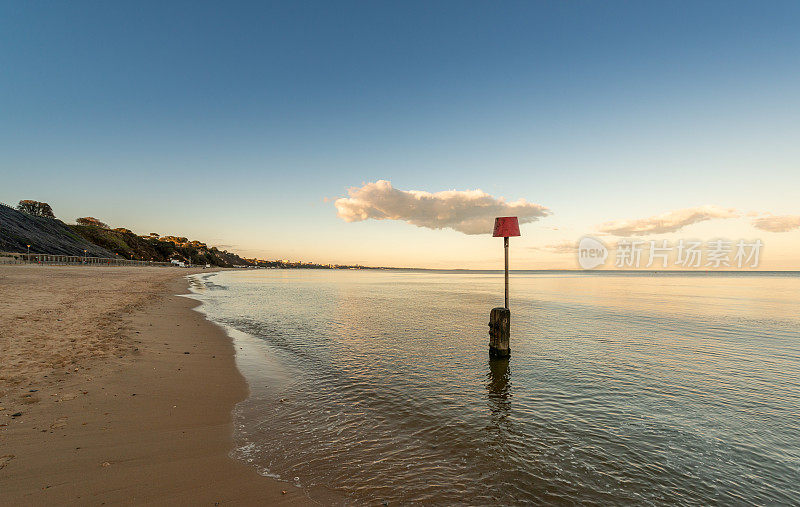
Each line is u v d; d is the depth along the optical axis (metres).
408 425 6.91
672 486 5.15
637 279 102.50
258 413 7.09
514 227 13.09
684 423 7.27
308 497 4.52
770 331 17.55
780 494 5.02
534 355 12.72
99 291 25.83
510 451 5.99
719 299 34.66
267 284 63.31
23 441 5.07
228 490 4.50
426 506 4.48
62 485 4.23
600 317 22.22
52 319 13.56
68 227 133.25
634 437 6.62
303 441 6.06
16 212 108.00
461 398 8.46
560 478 5.25
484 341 14.87
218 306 26.25
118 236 160.12
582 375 10.41
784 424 7.27
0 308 14.84
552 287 57.34
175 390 7.74
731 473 5.53
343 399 8.17
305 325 18.45
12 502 3.86
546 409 7.89
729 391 9.17
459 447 6.09
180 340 12.66
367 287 56.53
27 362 8.41
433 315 22.80
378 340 14.91
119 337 11.78
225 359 10.81
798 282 79.88
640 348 13.88
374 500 4.54
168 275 70.88
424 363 11.46
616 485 5.12
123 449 5.18
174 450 5.34
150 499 4.15
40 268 53.78
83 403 6.52
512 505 4.57
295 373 10.06
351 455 5.68
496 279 100.94
